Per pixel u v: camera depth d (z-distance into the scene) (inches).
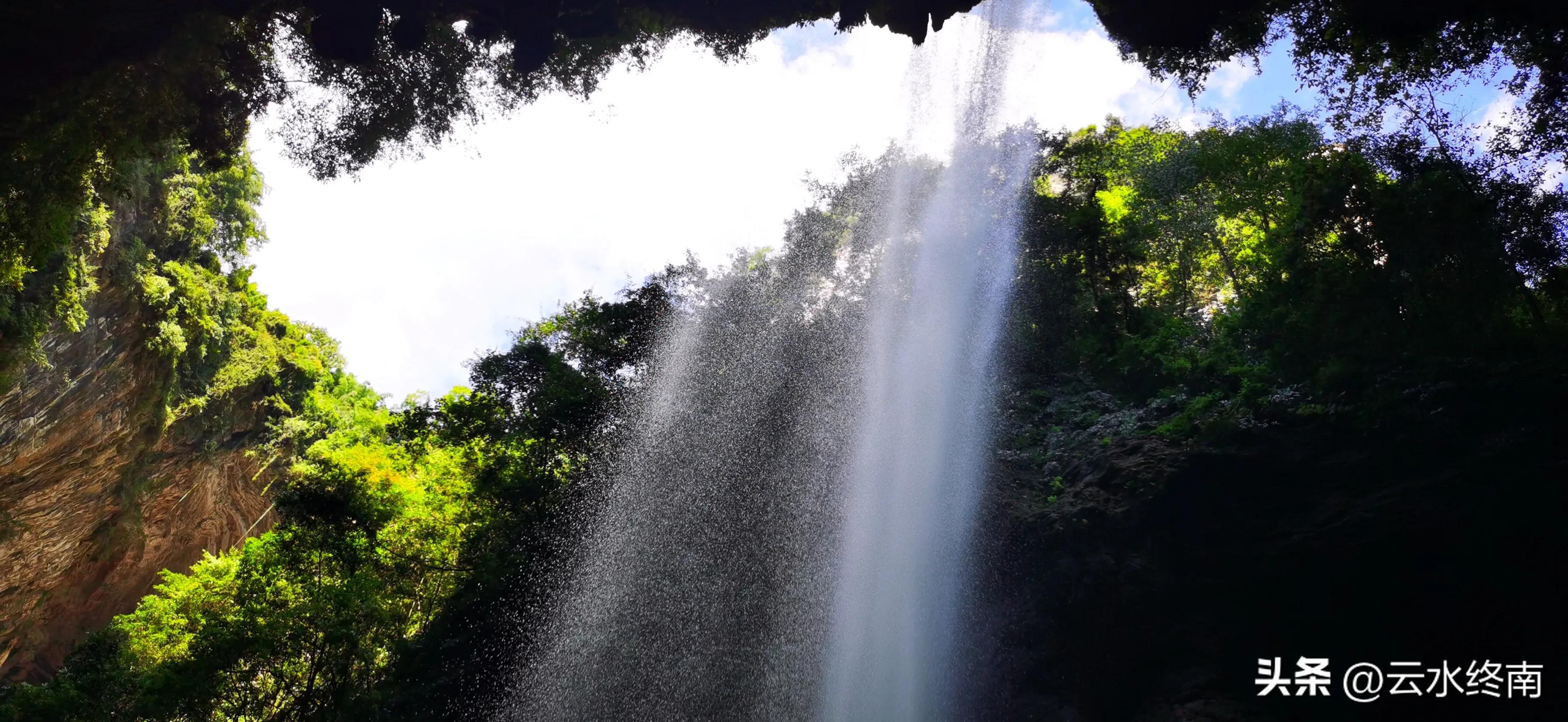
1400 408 503.5
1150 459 575.8
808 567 713.6
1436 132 558.9
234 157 587.8
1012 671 566.6
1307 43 541.3
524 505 832.3
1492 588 450.0
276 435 1819.6
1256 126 778.2
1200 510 539.2
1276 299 594.6
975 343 765.9
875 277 836.0
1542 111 522.3
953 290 791.7
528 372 850.8
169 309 1384.1
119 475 1466.5
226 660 709.3
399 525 936.9
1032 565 592.7
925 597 639.8
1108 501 575.2
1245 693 490.9
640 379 860.0
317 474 890.7
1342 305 545.0
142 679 711.1
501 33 543.8
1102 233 786.2
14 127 479.5
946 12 537.0
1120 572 542.6
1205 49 547.2
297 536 838.5
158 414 1453.0
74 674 761.0
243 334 1688.0
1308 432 535.2
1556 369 469.4
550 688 743.7
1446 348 514.9
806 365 812.6
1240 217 826.8
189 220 1460.4
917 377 763.4
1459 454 478.3
